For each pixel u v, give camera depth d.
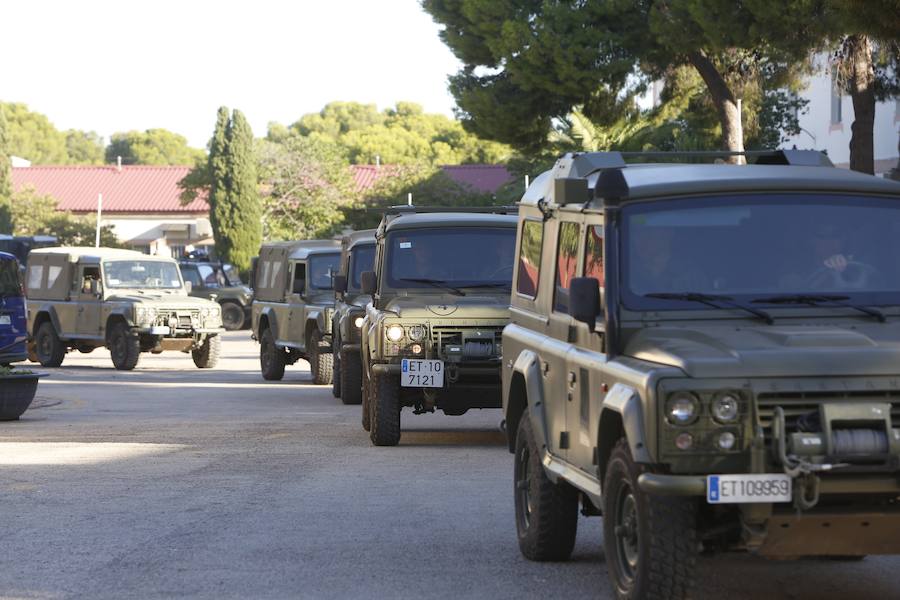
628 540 10.92
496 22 45.44
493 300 24.73
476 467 21.25
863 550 10.26
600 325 11.52
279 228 114.00
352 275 34.78
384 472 20.61
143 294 51.62
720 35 38.34
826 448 9.71
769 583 12.69
